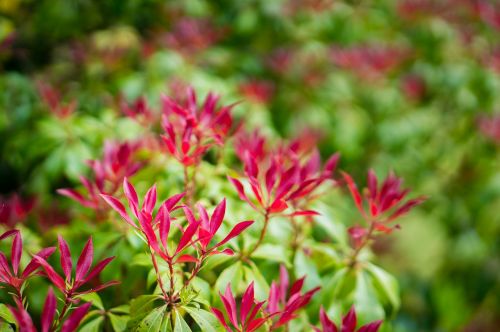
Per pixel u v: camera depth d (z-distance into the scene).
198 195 1.01
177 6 1.93
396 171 2.06
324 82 2.02
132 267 0.96
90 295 0.89
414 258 2.21
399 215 0.94
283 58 1.93
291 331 0.94
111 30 1.86
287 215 0.88
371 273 1.03
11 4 1.77
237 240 0.95
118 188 0.98
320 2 2.06
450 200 2.09
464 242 2.10
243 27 1.97
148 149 1.08
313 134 1.61
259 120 1.59
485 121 1.96
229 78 1.82
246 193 0.99
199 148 0.92
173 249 0.89
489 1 2.42
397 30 2.33
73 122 1.25
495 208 2.03
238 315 0.99
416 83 2.10
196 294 0.83
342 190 1.73
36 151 1.23
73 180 1.22
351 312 0.84
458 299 2.17
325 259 1.02
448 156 2.15
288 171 0.87
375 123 2.06
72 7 1.88
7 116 1.46
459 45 2.23
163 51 1.76
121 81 1.61
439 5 2.27
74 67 1.75
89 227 1.02
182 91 1.22
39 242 1.03
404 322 2.12
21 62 1.80
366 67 1.97
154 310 0.82
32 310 0.97
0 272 0.79
